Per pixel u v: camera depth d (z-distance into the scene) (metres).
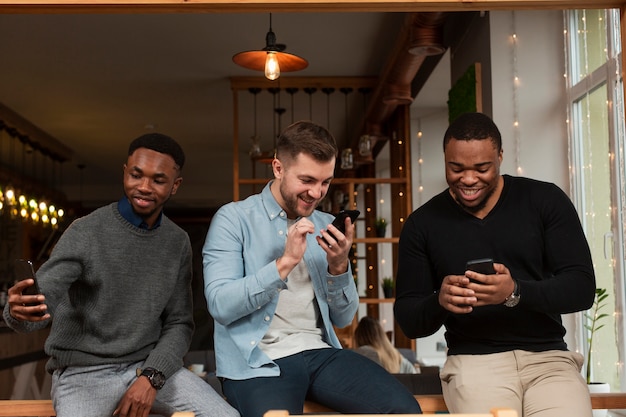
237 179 7.23
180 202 14.22
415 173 8.22
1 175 10.25
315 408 2.23
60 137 10.04
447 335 2.36
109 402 2.18
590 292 2.12
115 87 7.69
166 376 2.18
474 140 2.14
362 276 10.62
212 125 9.44
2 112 8.56
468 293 1.95
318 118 9.19
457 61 5.58
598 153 4.09
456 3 2.13
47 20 5.77
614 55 3.81
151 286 2.28
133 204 2.25
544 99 4.54
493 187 2.23
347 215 2.13
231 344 2.16
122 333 2.23
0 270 11.94
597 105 4.09
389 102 6.57
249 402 2.04
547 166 4.51
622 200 3.71
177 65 6.96
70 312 2.22
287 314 2.21
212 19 5.79
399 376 3.15
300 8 2.14
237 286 2.03
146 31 6.04
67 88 7.70
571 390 2.11
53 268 2.14
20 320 2.04
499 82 4.56
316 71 7.27
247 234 2.24
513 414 1.37
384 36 6.26
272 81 7.41
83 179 13.47
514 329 2.22
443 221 2.30
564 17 4.49
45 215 10.59
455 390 2.20
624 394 2.43
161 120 9.16
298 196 2.12
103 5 2.11
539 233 2.24
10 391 6.04
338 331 7.29
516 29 4.57
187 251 2.41
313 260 2.25
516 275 2.22
